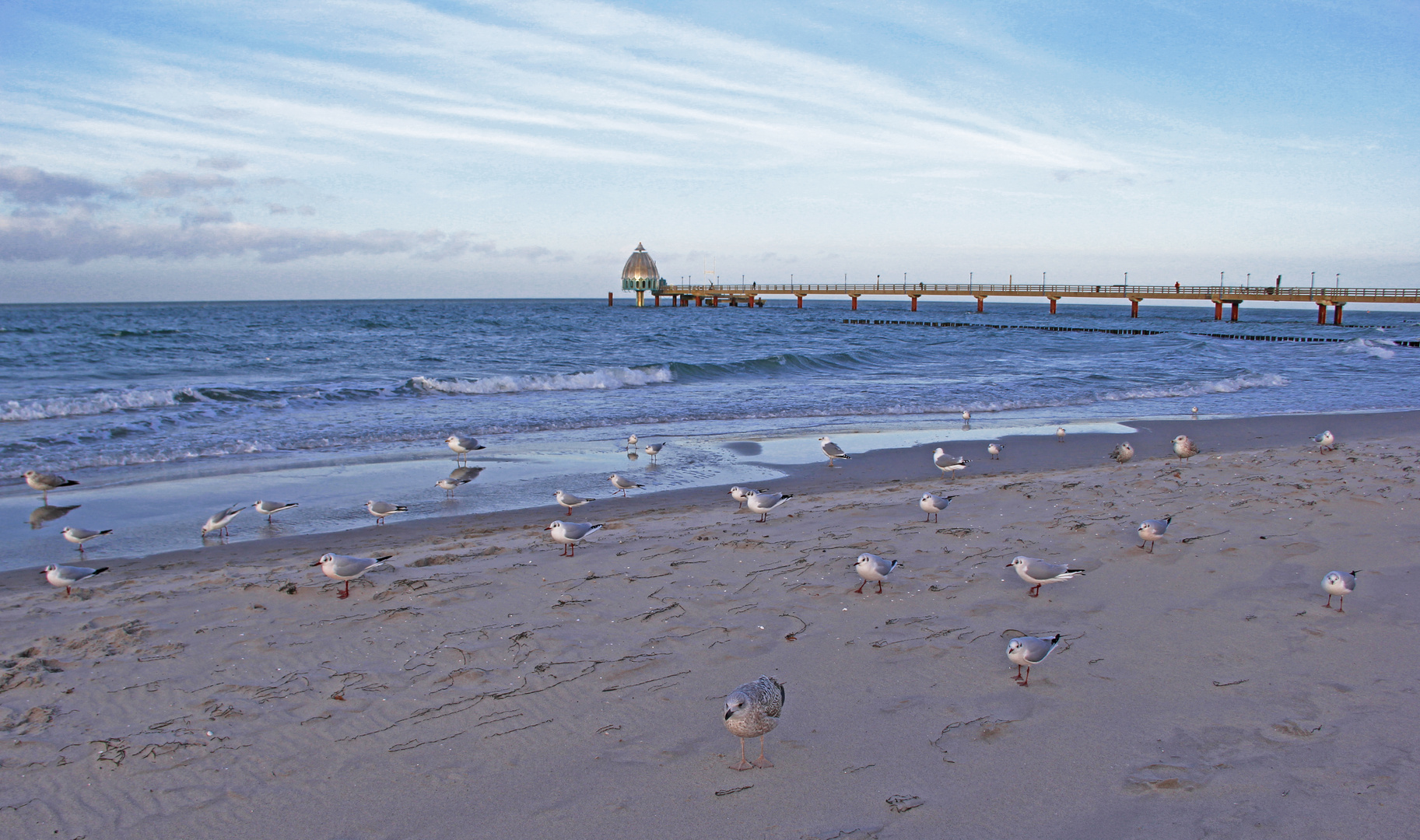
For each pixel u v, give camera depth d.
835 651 6.42
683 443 17.75
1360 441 17.39
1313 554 8.61
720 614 7.19
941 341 55.38
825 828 4.23
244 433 18.14
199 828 4.38
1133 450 15.95
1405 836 4.07
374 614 7.28
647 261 137.25
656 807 4.46
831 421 21.39
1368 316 177.88
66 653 6.53
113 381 28.23
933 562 8.59
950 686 5.82
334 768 4.91
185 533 10.78
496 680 6.00
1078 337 63.84
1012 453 16.62
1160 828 4.18
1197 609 7.18
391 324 69.94
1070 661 6.18
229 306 157.50
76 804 4.59
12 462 14.94
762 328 67.19
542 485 13.72
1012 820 4.27
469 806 4.52
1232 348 51.91
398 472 14.66
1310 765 4.72
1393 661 6.09
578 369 33.56
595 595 7.72
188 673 6.19
